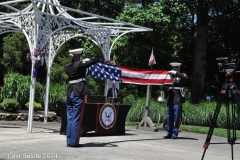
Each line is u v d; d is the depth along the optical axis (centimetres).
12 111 1524
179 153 802
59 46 1400
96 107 993
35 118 1480
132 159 701
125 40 2073
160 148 858
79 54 818
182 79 1048
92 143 870
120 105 1057
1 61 2036
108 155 726
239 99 659
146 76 1238
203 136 1175
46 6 1429
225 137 1202
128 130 1237
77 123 799
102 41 1329
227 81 676
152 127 1259
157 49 2294
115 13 2377
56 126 1300
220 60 689
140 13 2017
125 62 2253
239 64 2784
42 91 1747
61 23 1158
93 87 2083
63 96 1781
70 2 2342
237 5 2327
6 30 1370
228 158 777
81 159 676
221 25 2444
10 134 978
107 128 1023
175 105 1037
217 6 2206
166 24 2153
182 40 2747
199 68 2203
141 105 1691
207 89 2831
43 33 1082
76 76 802
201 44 2209
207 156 786
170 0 2145
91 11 2316
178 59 2778
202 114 1684
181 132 1287
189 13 2252
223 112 1667
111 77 1141
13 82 1675
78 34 1355
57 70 1988
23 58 2056
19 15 1179
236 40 2638
